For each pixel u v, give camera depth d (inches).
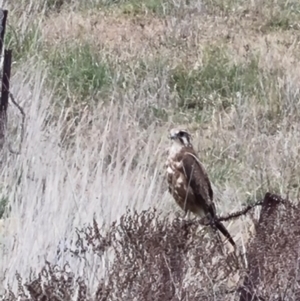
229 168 529.7
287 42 736.3
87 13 787.4
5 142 489.1
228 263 324.5
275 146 542.9
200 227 374.6
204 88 647.8
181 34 730.2
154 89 635.5
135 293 309.1
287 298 312.8
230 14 782.5
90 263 366.0
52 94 594.2
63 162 476.4
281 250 315.6
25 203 433.1
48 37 711.7
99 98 622.8
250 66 669.9
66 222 404.5
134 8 793.6
